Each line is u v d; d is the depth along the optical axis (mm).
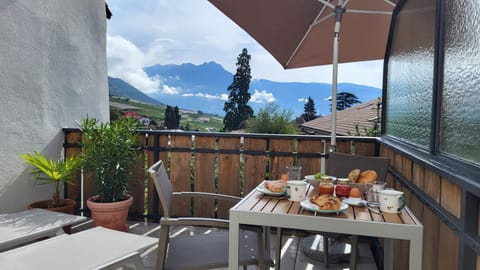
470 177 1322
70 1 4184
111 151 3371
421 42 2244
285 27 3771
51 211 2965
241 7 3525
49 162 3508
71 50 4207
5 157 3371
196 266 1767
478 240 1219
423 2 2221
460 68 1586
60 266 1660
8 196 3414
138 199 3830
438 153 1817
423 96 2166
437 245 1673
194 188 3676
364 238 3047
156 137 3727
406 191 2289
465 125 1504
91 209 3301
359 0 3377
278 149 3494
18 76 3479
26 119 3568
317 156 3422
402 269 2271
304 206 1645
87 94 4523
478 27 1407
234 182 3592
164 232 1803
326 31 3818
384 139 3240
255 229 1840
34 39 3648
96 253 1830
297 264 2777
